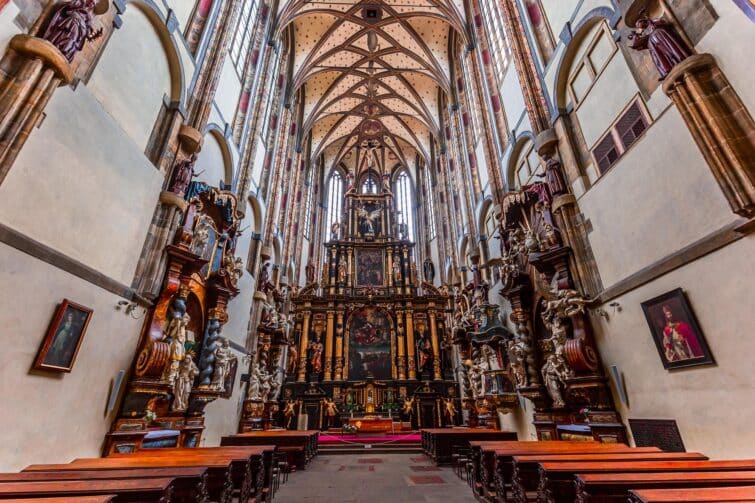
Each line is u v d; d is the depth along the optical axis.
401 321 27.73
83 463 4.90
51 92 5.06
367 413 23.73
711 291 5.59
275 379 20.53
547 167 10.46
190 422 10.18
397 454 15.94
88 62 6.42
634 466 4.10
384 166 38.06
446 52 24.58
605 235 8.43
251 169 15.77
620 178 7.89
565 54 10.05
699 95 5.39
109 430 7.03
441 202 29.36
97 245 6.66
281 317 20.94
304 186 31.20
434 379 25.45
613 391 8.03
